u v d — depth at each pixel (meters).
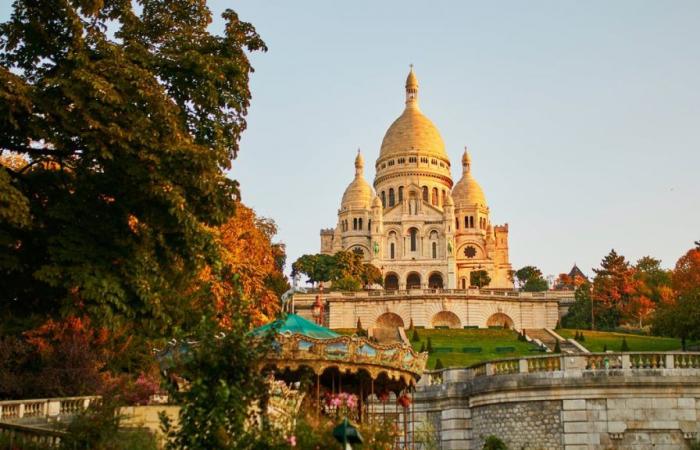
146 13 29.03
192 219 24.61
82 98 23.94
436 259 159.75
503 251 175.00
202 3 29.48
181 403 19.86
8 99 22.88
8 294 26.16
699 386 33.66
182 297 29.81
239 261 57.25
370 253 169.12
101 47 25.38
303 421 21.94
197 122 27.53
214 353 20.05
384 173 180.00
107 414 23.61
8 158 50.53
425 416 38.66
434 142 183.12
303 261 132.38
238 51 28.53
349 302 105.75
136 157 24.50
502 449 33.09
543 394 34.66
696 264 111.19
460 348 79.31
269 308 60.62
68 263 24.42
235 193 26.84
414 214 166.00
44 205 25.94
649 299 117.19
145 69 26.14
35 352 40.34
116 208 25.50
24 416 32.41
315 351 27.73
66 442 22.91
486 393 36.28
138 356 44.06
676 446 33.22
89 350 41.06
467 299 104.38
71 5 25.41
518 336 91.00
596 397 33.94
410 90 193.62
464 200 175.38
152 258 25.53
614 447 33.41
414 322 103.44
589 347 80.38
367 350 29.16
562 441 33.94
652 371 33.88
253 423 21.20
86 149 25.28
